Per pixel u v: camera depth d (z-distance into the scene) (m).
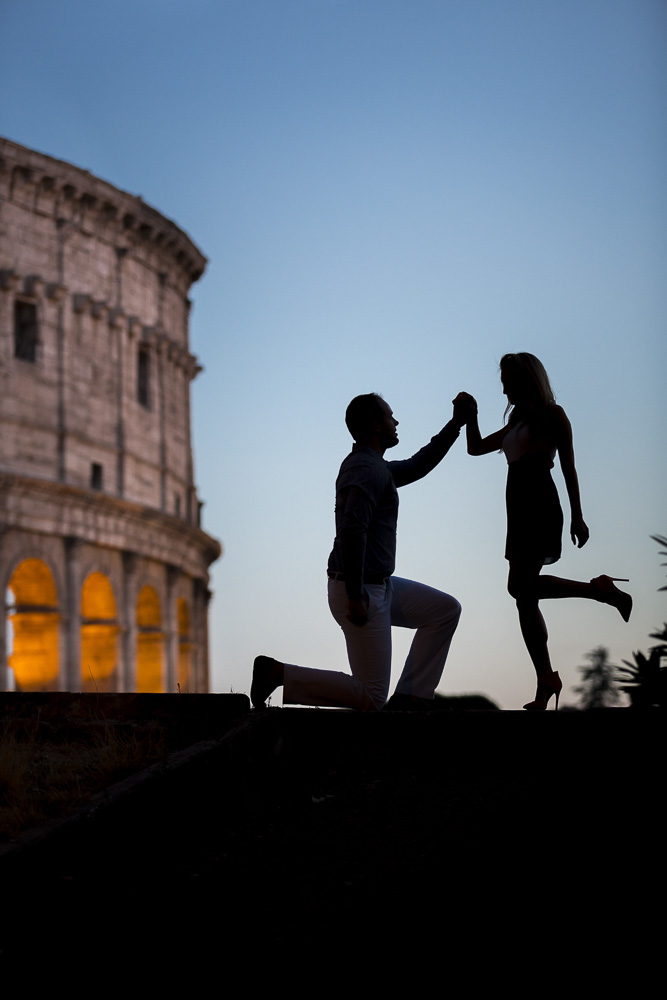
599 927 7.04
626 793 9.26
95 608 55.88
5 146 51.34
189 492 65.81
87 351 55.94
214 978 6.55
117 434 57.81
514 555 11.41
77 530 52.84
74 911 7.33
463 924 7.15
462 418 12.38
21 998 6.32
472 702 17.23
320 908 7.45
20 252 52.97
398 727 10.50
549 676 11.31
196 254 65.75
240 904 7.57
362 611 10.70
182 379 65.62
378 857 8.29
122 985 6.48
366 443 11.31
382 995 6.36
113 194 57.09
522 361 11.53
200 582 66.25
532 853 8.15
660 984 6.39
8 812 8.01
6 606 49.22
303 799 9.93
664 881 7.56
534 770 10.12
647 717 9.98
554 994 6.34
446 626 11.54
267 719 10.53
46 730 10.85
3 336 51.38
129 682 56.34
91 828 7.83
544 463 11.45
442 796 9.58
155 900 7.66
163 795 8.70
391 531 11.11
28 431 51.91
